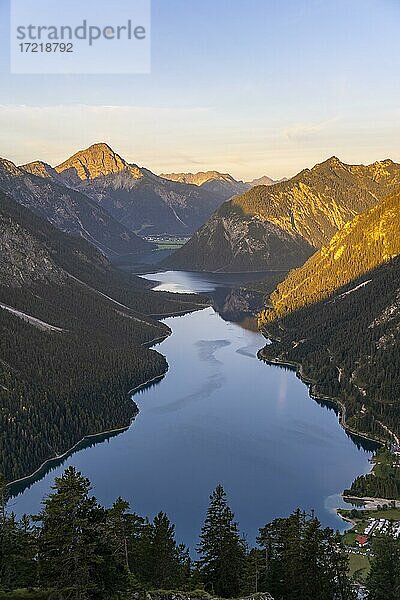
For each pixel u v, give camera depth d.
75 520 60.47
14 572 70.00
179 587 84.38
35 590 62.84
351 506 150.00
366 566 114.25
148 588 75.31
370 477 161.12
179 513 145.62
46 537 60.53
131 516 85.25
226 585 86.62
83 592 60.25
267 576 86.50
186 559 107.69
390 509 146.00
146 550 87.50
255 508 148.12
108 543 68.50
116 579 64.50
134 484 162.12
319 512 146.12
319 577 84.62
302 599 83.69
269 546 90.00
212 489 158.50
